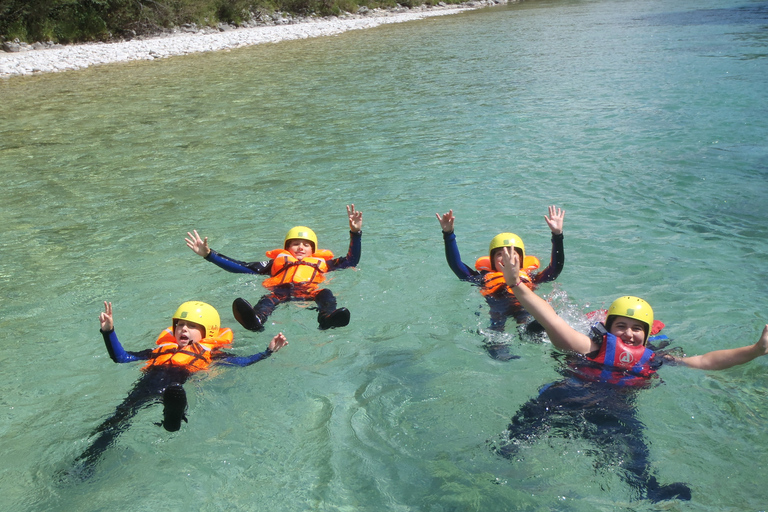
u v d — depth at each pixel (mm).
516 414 3957
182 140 12508
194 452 3756
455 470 3502
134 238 7566
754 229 6941
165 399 3859
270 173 10070
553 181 8891
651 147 10344
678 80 16094
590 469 3453
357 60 23547
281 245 7219
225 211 8414
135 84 19859
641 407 3941
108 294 6078
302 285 5887
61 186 9820
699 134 10977
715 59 19172
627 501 3225
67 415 4211
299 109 15117
